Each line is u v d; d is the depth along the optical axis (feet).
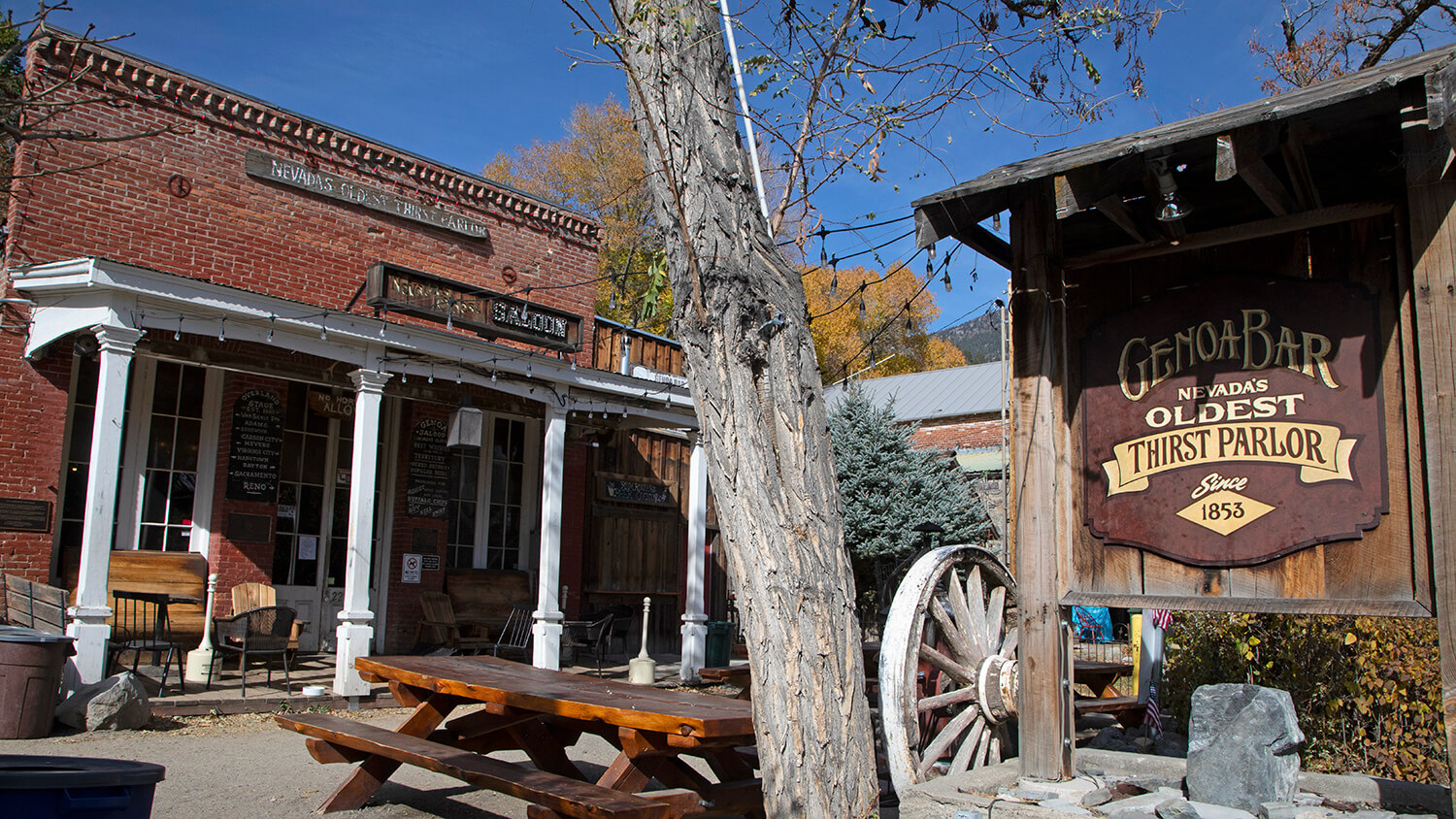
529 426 50.24
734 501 12.73
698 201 13.44
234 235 37.01
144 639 34.14
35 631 26.03
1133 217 16.35
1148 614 23.63
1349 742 20.11
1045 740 15.35
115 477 28.12
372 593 43.16
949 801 14.28
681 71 13.89
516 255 46.70
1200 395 15.17
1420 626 19.57
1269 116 12.04
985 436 85.40
